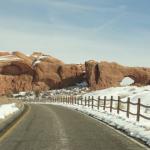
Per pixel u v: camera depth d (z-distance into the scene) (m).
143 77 173.50
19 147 14.45
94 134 19.33
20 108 49.16
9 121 26.34
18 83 187.12
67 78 188.62
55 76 189.62
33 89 185.12
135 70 174.25
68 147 14.62
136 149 14.43
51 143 15.70
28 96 167.25
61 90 170.25
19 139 16.86
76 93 155.12
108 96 92.69
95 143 15.92
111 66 171.62
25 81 187.88
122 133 19.88
